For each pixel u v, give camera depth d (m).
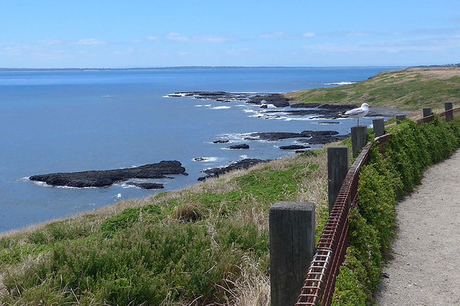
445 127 16.64
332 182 6.65
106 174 34.66
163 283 5.92
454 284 6.02
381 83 88.62
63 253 6.59
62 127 67.19
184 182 32.66
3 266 7.52
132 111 89.56
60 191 31.80
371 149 9.18
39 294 5.48
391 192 8.62
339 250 4.89
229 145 47.03
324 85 192.25
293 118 68.81
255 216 9.20
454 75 82.75
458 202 9.88
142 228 7.56
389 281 6.14
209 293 5.95
